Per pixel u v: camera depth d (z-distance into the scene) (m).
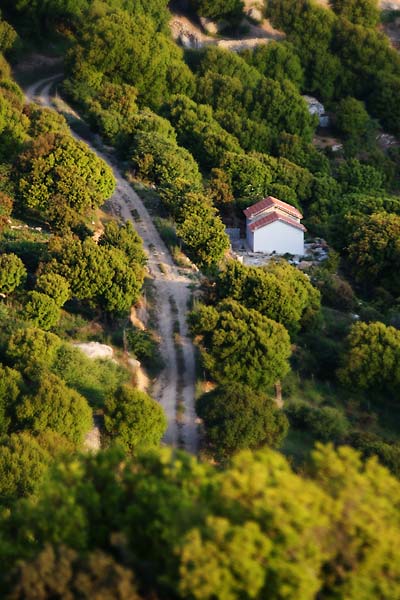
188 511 40.94
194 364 103.00
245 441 85.19
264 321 102.75
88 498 44.72
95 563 40.34
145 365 101.69
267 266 119.81
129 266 110.31
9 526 47.41
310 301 116.88
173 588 39.72
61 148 128.12
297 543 38.84
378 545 40.41
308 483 41.81
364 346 104.81
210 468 44.59
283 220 139.88
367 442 90.38
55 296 101.50
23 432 76.69
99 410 87.19
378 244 136.38
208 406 87.88
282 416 89.19
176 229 129.50
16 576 40.97
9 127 137.88
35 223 124.56
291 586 37.94
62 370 88.38
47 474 49.62
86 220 124.25
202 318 100.81
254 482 40.66
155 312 113.12
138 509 43.28
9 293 102.94
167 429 90.12
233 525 39.72
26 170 125.81
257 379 98.56
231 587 38.09
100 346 97.38
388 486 43.50
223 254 123.94
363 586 39.59
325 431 93.12
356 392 105.50
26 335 89.56
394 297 135.12
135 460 48.31
